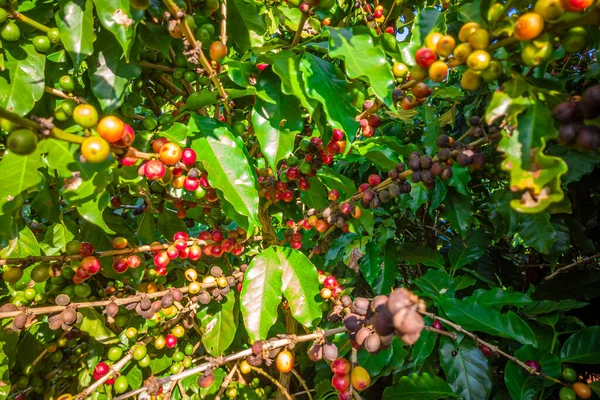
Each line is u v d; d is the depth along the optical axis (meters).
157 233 0.65
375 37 0.32
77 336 0.50
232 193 0.34
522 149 0.21
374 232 0.58
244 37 0.43
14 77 0.33
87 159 0.25
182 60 0.38
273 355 0.34
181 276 0.51
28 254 0.41
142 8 0.27
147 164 0.31
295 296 0.42
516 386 0.38
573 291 0.53
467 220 0.48
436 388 0.42
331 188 0.51
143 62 0.38
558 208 0.30
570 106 0.21
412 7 0.67
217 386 0.51
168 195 0.44
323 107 0.33
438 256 0.55
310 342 0.53
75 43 0.30
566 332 0.43
